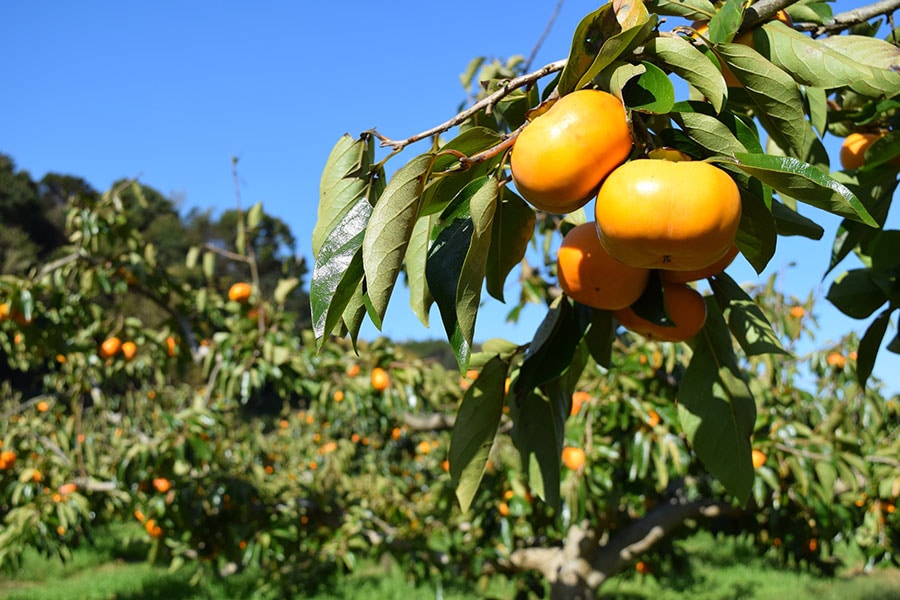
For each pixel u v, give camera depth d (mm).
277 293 5875
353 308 1129
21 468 7008
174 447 5441
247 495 6133
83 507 6031
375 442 11203
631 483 5137
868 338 1651
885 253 1620
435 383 5934
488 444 1418
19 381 20547
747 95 1258
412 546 6309
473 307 1047
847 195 916
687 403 1327
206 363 5918
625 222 948
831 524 4805
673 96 1004
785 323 5168
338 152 1198
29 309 5441
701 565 12523
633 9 1030
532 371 1337
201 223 37500
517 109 1339
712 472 1300
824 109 1466
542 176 1004
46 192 40000
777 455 4375
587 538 5309
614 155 1007
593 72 1032
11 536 5883
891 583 10531
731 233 960
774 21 1252
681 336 1259
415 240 1349
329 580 9484
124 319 6070
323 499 7020
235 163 5527
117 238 5820
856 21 1369
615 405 4379
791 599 9523
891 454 5375
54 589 10562
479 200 1029
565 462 4113
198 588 10039
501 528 5668
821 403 5484
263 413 17891
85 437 7520
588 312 1333
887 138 1386
